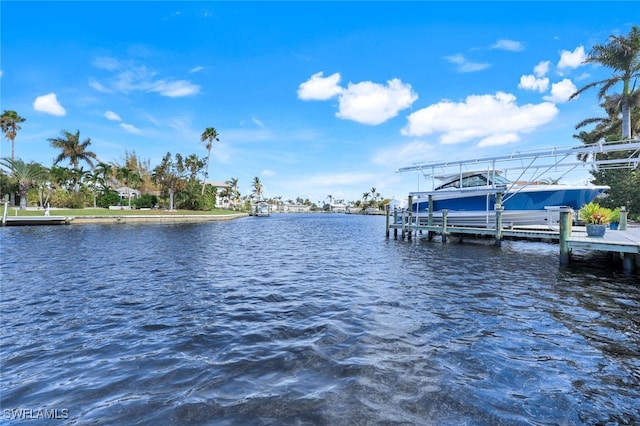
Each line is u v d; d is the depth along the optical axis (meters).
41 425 3.24
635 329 5.73
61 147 54.28
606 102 27.86
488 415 3.35
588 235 12.20
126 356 4.77
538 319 6.26
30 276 10.33
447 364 4.44
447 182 21.70
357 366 4.37
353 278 10.19
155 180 58.72
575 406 3.51
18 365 4.52
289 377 4.11
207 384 3.96
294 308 7.07
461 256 14.76
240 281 9.78
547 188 17.50
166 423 3.24
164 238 23.05
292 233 30.59
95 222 38.88
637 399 3.66
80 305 7.32
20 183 44.53
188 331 5.74
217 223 45.75
